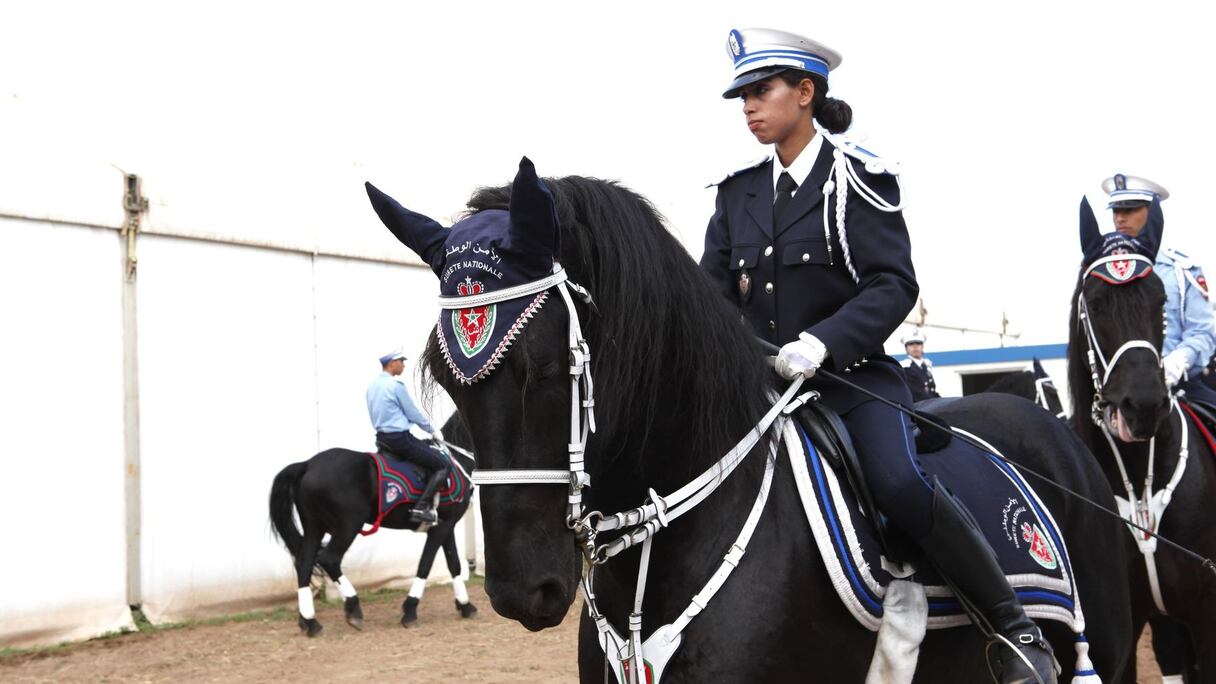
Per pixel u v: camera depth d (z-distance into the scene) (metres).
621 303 1.80
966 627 2.22
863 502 2.04
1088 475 2.86
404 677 6.22
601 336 1.79
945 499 2.04
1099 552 2.74
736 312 2.07
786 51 2.19
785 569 1.93
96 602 7.41
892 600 2.01
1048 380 5.64
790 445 2.06
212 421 8.23
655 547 1.94
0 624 6.88
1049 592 2.33
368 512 7.92
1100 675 2.72
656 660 1.88
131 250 7.75
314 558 7.79
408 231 1.89
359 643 7.32
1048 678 2.03
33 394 7.17
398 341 9.64
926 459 2.35
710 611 1.89
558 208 1.82
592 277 1.81
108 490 7.54
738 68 2.24
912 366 8.98
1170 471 3.37
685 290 1.94
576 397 1.68
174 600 7.94
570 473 1.67
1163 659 3.78
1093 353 3.39
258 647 7.16
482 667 6.48
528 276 1.67
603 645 2.00
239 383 8.43
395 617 8.38
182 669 6.51
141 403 7.80
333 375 9.10
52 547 7.19
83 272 7.51
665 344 1.92
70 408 7.36
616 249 1.83
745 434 2.00
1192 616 3.38
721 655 1.86
